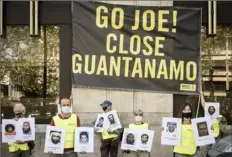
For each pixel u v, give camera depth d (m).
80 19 12.35
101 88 12.32
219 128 11.53
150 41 12.34
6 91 12.95
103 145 10.93
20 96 12.91
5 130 9.87
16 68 12.98
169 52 12.35
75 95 12.40
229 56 12.70
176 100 12.47
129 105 12.34
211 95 12.68
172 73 12.34
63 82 12.73
